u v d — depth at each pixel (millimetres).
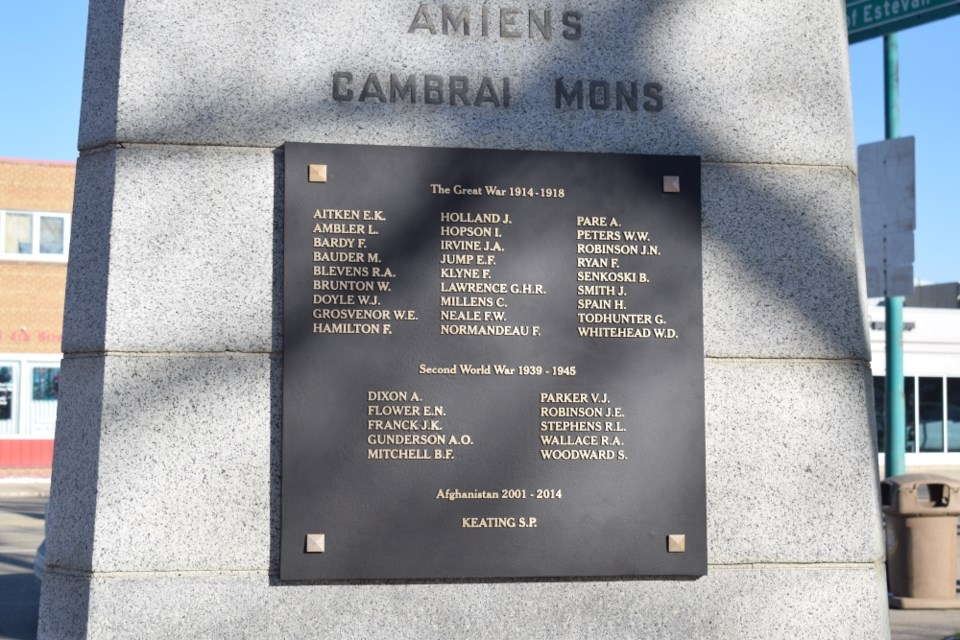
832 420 6586
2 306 31922
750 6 6785
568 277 6375
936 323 36875
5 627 8453
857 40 11023
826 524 6516
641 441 6344
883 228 11711
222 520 6059
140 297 6125
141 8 6285
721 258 6605
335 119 6355
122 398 6062
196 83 6281
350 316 6188
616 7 6672
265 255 6223
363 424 6141
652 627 6324
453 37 6504
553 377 6305
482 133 6477
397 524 6121
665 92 6660
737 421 6516
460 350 6250
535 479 6246
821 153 6750
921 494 19312
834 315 6656
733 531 6445
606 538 6273
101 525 5977
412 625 6137
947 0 10203
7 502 24328
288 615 6055
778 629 6422
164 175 6203
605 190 6453
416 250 6273
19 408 31938
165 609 5977
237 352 6164
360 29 6426
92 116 6359
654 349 6398
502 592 6223
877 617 6504
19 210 32188
